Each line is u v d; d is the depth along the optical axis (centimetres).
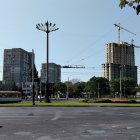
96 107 4772
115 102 7106
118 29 10594
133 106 5150
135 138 1455
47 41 6575
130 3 713
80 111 3503
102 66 11050
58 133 1627
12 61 14538
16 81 14362
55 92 17062
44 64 12669
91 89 16050
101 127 1905
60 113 3112
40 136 1519
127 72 14750
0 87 14050
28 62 15450
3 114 2944
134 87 14988
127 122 2225
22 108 4322
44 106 5066
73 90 18212
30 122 2192
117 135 1557
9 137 1485
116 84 14600
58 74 16600
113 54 10894
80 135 1556
